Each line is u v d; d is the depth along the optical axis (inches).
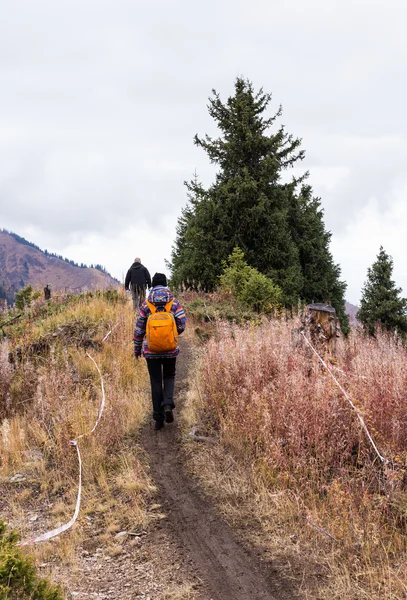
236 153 1069.1
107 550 161.2
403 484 176.2
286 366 251.1
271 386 232.8
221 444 225.9
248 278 694.5
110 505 187.6
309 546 155.6
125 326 413.7
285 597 136.0
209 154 1098.7
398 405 199.5
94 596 138.0
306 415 204.1
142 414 273.0
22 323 470.6
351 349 293.9
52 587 123.2
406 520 158.6
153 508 183.6
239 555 155.3
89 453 221.8
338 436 195.0
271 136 1068.5
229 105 1139.9
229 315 544.4
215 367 280.5
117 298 549.0
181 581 144.4
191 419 258.2
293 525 164.7
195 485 198.7
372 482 178.2
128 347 369.7
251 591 139.2
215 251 1016.2
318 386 213.0
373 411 202.7
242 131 1072.2
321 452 193.0
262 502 178.7
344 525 156.2
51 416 264.7
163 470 212.4
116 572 150.0
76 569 150.1
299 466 185.0
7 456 230.2
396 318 1552.7
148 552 159.2
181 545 161.9
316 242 1283.2
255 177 1050.7
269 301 641.6
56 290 578.2
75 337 402.3
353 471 185.0
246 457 207.5
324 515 166.2
